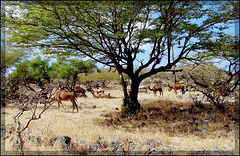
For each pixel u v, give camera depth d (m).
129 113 10.77
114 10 8.82
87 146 5.39
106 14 9.55
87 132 6.82
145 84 34.22
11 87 11.06
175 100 15.61
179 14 9.55
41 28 9.20
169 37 9.41
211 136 6.97
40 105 13.93
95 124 8.73
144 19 9.66
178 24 10.36
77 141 5.80
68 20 8.94
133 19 9.60
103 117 10.66
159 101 15.18
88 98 20.92
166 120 9.58
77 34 9.58
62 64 21.17
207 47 9.95
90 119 9.94
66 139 5.51
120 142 5.53
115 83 38.78
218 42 9.87
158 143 5.86
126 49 10.88
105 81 35.66
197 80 12.89
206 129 7.81
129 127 8.48
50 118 9.12
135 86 11.46
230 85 11.40
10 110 10.72
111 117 10.75
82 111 12.42
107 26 10.02
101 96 21.66
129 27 10.03
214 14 9.39
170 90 24.98
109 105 15.28
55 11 8.16
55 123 8.03
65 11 8.60
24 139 5.54
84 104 15.72
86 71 21.77
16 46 9.67
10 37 9.47
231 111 10.43
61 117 9.85
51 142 5.46
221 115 9.82
